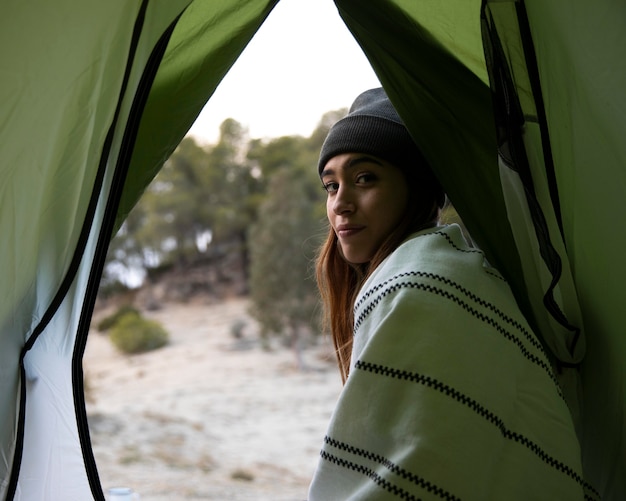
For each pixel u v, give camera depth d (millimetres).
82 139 1306
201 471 6859
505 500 1124
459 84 1481
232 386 9586
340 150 1330
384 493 1068
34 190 1313
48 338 1390
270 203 11398
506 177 1348
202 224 14328
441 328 1146
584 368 1397
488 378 1148
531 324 1427
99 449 7309
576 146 1302
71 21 1303
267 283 10867
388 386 1122
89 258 1364
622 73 1236
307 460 7328
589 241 1336
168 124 1511
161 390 9547
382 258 1323
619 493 1361
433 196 1402
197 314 12898
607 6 1241
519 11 1271
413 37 1487
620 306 1318
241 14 1491
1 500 1314
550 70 1288
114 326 12430
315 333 11055
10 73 1306
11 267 1317
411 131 1384
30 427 1388
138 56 1305
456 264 1221
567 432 1208
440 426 1089
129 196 1494
